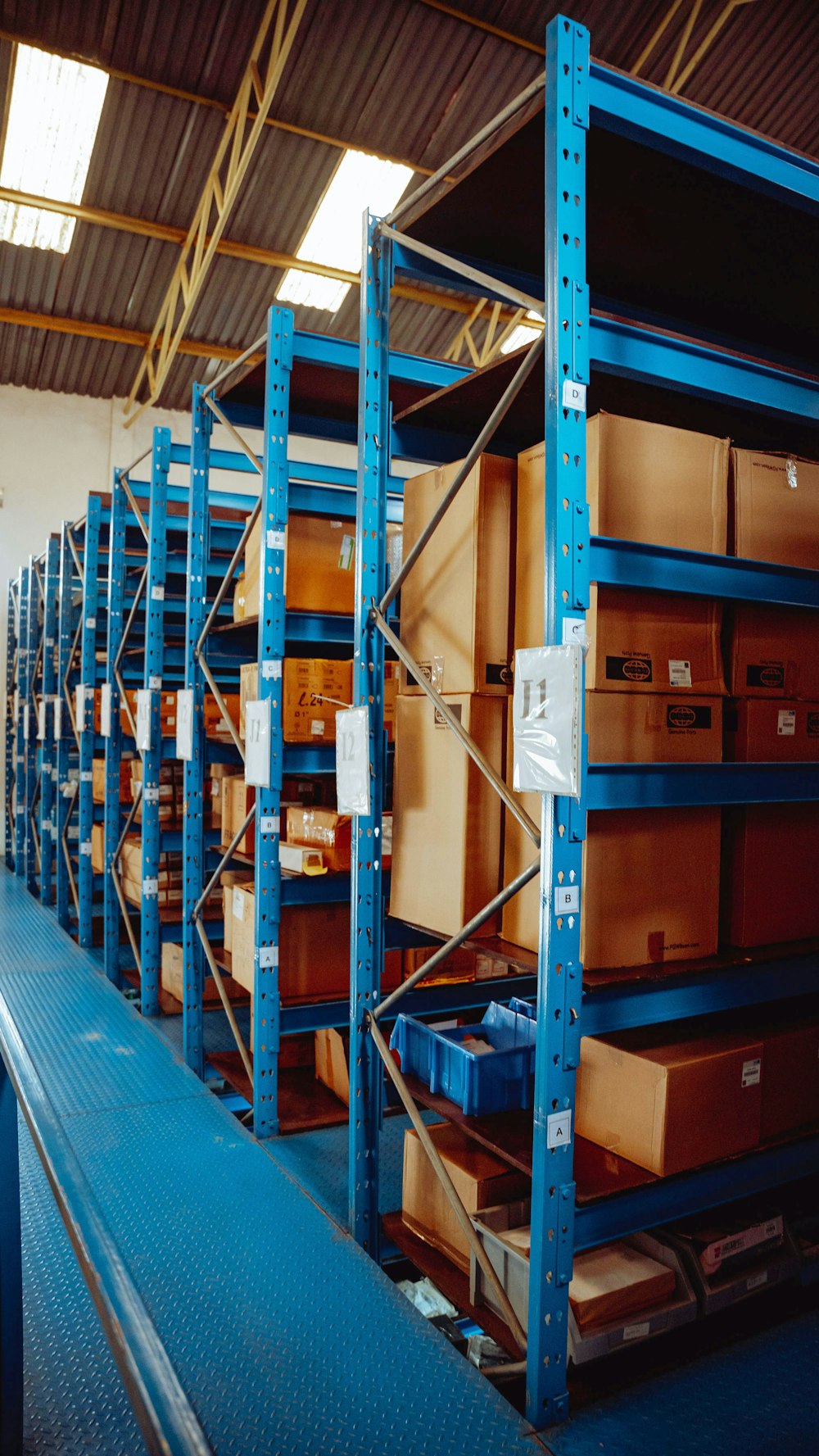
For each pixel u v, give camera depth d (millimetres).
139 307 10023
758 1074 2480
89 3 7098
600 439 2260
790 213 2367
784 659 2693
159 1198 3088
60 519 10773
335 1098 4039
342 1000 3930
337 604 4074
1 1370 1532
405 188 8953
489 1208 2568
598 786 2109
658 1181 2273
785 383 2447
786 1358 2324
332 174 8719
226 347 10734
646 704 2361
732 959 2480
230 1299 2504
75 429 10820
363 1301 2502
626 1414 2096
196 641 4527
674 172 2215
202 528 4539
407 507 2959
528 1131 2428
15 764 10156
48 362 10398
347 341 3758
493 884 2621
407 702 2877
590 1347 2227
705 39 7133
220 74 7734
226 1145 3533
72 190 8594
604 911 2295
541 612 2461
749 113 8250
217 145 8336
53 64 7504
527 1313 2199
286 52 6738
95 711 7129
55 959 6566
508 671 2615
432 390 3865
